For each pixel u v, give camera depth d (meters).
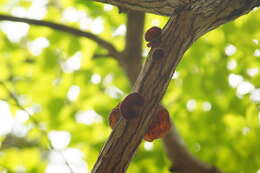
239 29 7.16
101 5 7.45
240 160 7.27
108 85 7.75
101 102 7.62
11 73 7.47
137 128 3.01
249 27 7.12
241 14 3.17
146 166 7.14
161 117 3.14
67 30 6.14
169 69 3.04
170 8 3.16
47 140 5.90
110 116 3.21
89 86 7.61
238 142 7.30
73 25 7.53
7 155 7.17
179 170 6.00
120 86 7.75
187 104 7.51
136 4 3.26
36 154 7.23
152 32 3.08
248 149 7.27
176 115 7.49
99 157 3.10
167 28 3.10
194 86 7.38
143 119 3.01
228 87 7.36
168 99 7.56
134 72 6.06
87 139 7.41
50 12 7.46
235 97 7.34
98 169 3.05
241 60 7.36
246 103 7.33
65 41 7.27
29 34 7.30
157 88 3.03
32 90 7.46
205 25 3.14
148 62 3.06
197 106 7.51
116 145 3.03
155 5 3.20
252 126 7.31
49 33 7.27
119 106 2.98
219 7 3.10
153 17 7.06
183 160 5.95
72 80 7.54
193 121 7.44
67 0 7.50
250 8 3.17
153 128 3.13
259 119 7.31
